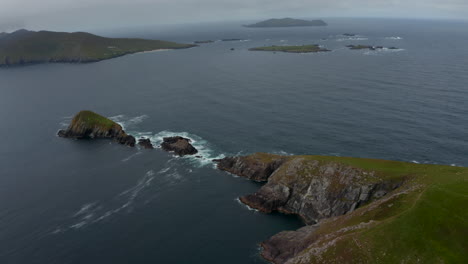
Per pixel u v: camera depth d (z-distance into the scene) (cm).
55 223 7375
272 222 7306
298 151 10438
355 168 7619
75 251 6462
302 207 7612
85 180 9312
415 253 4475
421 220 4762
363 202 7106
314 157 8438
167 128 13050
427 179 6462
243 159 9562
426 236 4575
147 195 8438
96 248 6525
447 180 6109
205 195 8381
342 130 11956
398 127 11962
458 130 11456
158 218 7475
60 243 6700
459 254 4278
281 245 6278
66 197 8450
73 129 12812
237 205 7938
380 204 6034
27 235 7000
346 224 5919
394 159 9612
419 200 5056
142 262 6125
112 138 12450
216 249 6431
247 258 6175
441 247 4409
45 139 12625
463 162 9306
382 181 7119
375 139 11056
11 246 6675
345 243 5028
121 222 7350
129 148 11419
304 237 6150
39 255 6391
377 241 4822
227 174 9406
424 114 13150
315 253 5216
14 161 10750
